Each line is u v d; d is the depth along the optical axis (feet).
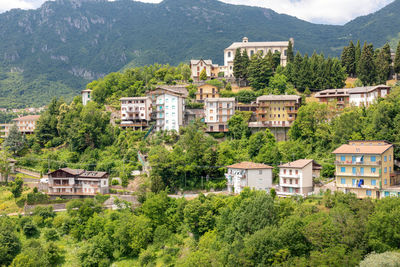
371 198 318.24
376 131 399.44
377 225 260.62
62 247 357.82
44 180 474.49
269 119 518.37
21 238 369.91
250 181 399.65
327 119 474.08
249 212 313.94
